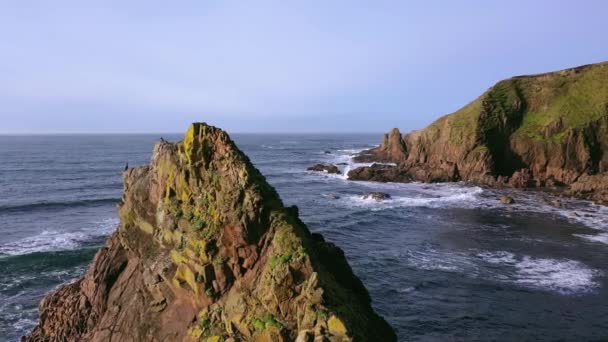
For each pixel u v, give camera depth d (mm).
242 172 15219
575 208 62312
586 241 46719
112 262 19219
